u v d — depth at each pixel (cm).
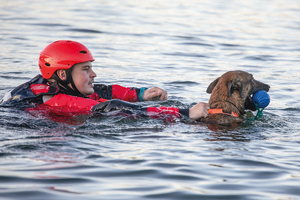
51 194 377
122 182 414
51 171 435
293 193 395
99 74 1125
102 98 810
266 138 591
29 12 2447
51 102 706
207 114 677
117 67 1229
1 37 1636
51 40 1612
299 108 803
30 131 581
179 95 918
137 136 584
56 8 2711
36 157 476
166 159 486
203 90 974
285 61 1364
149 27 2036
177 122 666
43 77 733
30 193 377
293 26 2192
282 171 455
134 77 1102
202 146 543
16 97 709
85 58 722
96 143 541
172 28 2027
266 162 484
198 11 2791
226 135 600
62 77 716
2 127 592
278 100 877
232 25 2195
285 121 693
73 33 1802
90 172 436
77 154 493
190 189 400
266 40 1772
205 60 1370
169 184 413
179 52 1495
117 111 674
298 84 1041
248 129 638
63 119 647
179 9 2872
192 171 450
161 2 3362
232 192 395
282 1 3603
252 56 1439
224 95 697
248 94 702
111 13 2527
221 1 3541
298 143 566
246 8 3038
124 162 471
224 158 496
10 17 2205
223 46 1627
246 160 489
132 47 1561
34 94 710
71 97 708
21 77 1052
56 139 548
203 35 1858
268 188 407
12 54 1344
